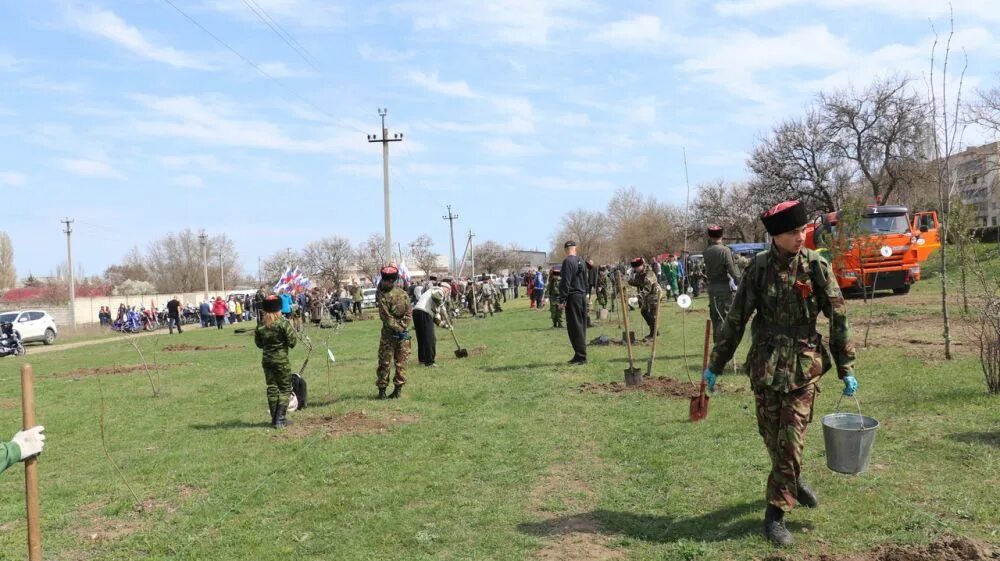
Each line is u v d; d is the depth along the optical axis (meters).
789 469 4.57
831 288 4.61
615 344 15.59
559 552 4.78
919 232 23.06
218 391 12.96
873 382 9.13
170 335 34.41
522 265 116.12
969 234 13.84
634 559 4.59
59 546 5.46
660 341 15.57
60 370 19.06
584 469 6.56
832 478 5.73
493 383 11.41
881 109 40.50
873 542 4.54
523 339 18.69
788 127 44.56
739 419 7.81
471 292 32.50
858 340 13.01
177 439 8.91
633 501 5.65
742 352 12.90
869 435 4.54
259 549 5.15
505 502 5.82
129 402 12.16
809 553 4.44
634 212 90.12
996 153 17.34
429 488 6.29
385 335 10.70
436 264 92.00
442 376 12.61
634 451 6.95
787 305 4.63
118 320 45.53
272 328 9.15
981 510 4.89
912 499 5.19
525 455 7.11
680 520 5.17
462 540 5.10
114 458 8.09
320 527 5.52
